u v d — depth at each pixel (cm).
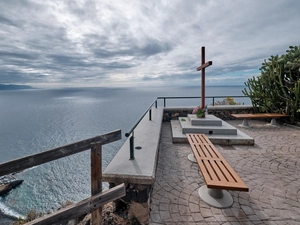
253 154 312
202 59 467
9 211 1309
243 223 153
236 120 595
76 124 3547
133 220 163
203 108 470
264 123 548
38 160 119
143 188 161
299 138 396
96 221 133
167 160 291
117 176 161
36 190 1570
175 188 209
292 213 164
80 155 2236
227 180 154
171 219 160
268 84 552
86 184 1644
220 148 347
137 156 205
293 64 480
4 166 109
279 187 208
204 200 183
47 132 3303
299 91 456
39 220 106
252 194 195
